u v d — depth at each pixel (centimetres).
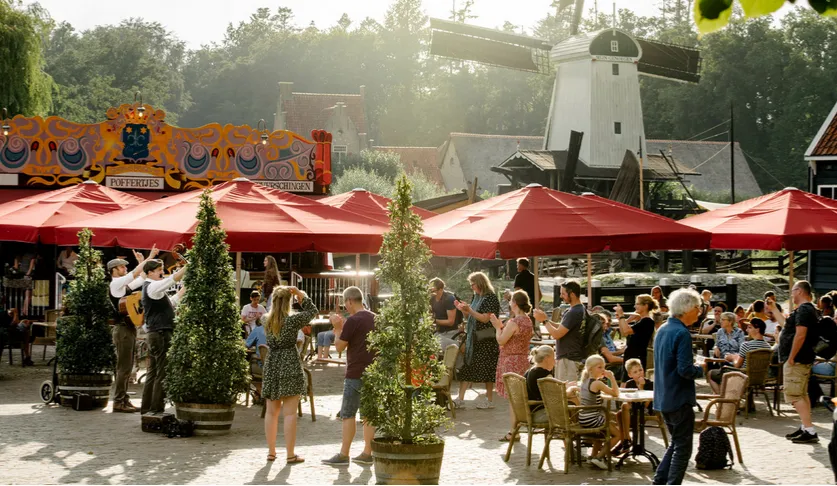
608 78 5000
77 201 1808
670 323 837
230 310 1148
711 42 8150
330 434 1154
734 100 8006
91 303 1323
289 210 1525
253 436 1131
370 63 11031
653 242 1429
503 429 1203
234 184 1602
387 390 846
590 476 943
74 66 9806
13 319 1823
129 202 1891
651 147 7412
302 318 997
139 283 1248
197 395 1131
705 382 1680
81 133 2616
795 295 1138
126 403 1294
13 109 3450
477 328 1360
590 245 1398
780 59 7944
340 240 1450
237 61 11706
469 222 1515
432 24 5156
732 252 4350
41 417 1245
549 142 5200
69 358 1313
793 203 1727
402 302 852
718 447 970
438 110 10156
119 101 8931
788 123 7794
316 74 11019
